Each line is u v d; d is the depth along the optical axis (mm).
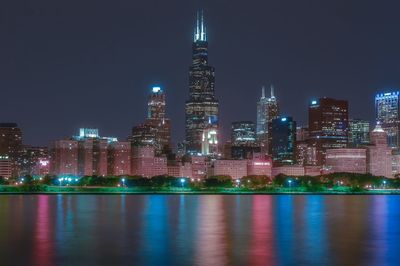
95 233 180750
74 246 150750
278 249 145000
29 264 125750
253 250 143250
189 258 132375
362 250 143875
